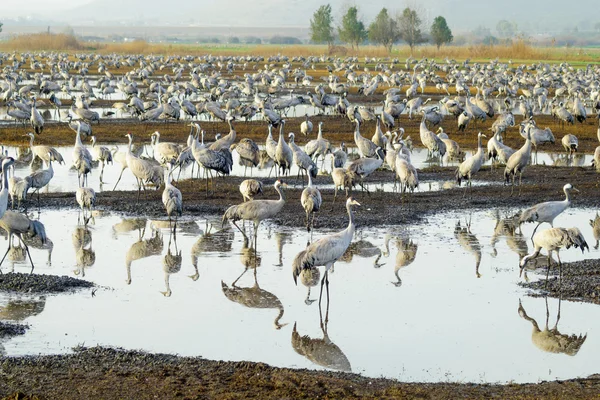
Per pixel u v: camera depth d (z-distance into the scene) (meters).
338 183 27.45
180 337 15.69
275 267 20.53
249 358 14.73
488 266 20.62
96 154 32.38
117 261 20.91
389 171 34.25
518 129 48.44
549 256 19.05
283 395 12.94
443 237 23.55
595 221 25.67
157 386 13.27
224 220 22.05
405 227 24.66
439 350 15.15
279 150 31.22
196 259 21.20
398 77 78.00
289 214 25.88
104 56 133.38
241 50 175.25
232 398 12.80
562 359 14.78
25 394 12.89
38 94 69.88
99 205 26.97
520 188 29.89
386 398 12.86
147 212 26.19
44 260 20.86
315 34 167.75
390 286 19.02
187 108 49.31
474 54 141.25
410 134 46.19
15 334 15.60
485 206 27.66
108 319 16.58
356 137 33.81
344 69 108.62
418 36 156.00
